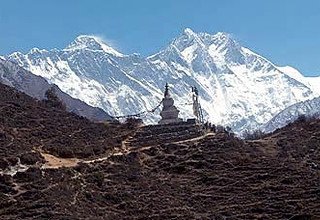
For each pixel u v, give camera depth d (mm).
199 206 116188
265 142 157750
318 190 118250
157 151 140875
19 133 138875
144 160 137125
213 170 131750
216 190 123062
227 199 118812
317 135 160875
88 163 128750
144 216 108625
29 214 100875
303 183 123062
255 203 115625
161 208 112938
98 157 137250
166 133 156250
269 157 141500
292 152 147750
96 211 108125
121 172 126312
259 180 125938
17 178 113000
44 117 154125
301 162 139750
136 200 115062
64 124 153250
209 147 143125
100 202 111938
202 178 128125
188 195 120812
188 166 133500
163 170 133125
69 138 144375
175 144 144000
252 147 150500
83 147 139250
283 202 114688
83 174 121875
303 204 113312
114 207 111688
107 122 167375
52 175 116312
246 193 120812
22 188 109875
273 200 116125
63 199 107375
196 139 150375
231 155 138250
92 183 118500
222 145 144750
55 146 136000
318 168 136000
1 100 157000
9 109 151000
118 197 114188
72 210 104375
